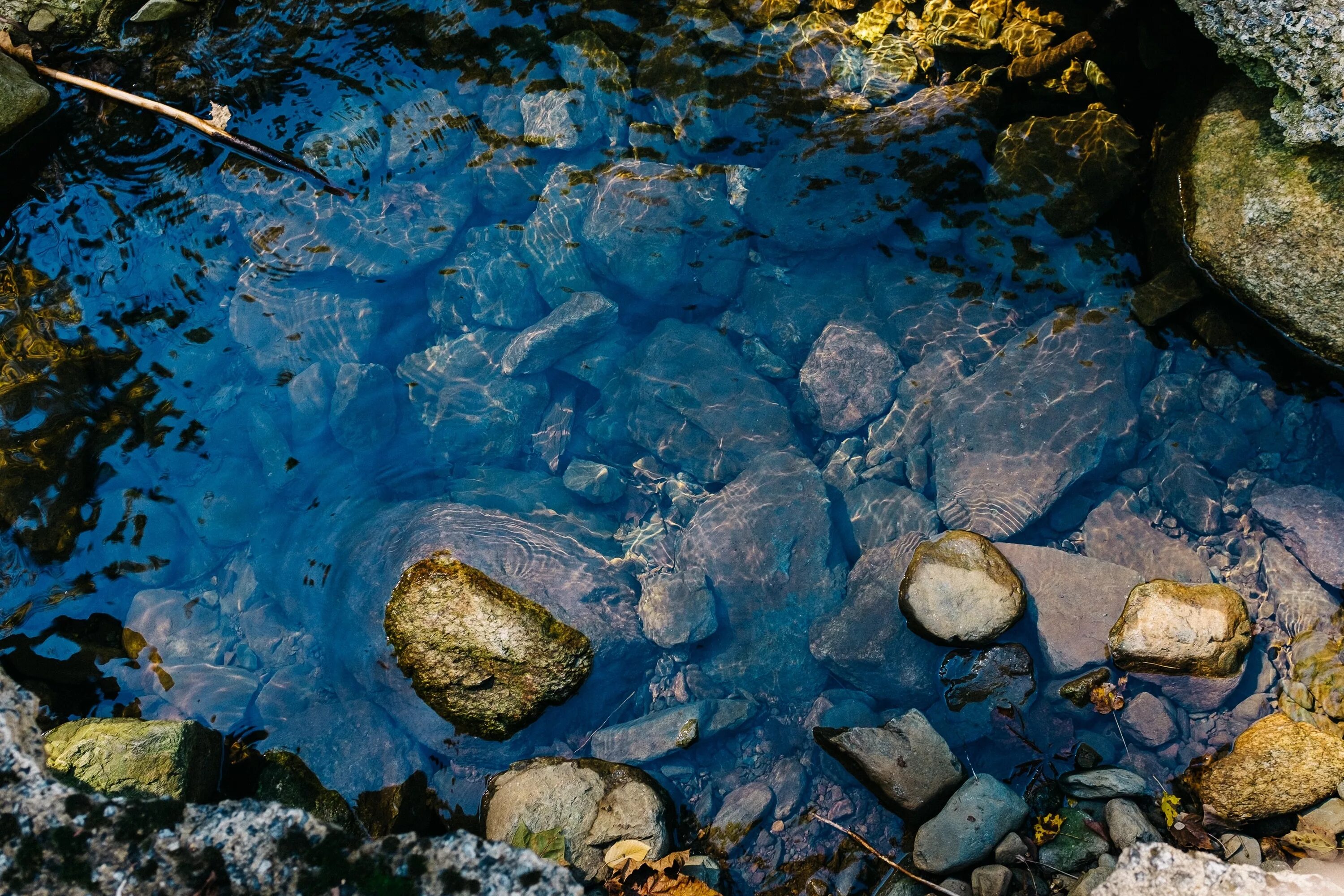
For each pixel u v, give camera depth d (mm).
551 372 1901
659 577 1771
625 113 1952
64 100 1983
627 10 1982
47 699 1690
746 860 1623
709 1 1977
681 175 1921
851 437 1841
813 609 1742
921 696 1688
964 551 1703
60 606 1755
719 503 1804
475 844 1450
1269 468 1745
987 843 1585
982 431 1787
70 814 1450
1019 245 1849
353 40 2000
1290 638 1668
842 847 1626
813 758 1677
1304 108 1672
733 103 1932
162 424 1841
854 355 1843
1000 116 1898
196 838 1447
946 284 1857
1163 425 1783
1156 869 1451
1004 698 1672
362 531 1795
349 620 1746
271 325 1885
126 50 1988
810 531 1769
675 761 1683
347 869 1438
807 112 1923
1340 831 1560
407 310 1918
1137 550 1736
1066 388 1788
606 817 1614
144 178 1956
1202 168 1766
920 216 1872
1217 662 1641
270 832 1451
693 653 1741
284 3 2010
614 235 1895
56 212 1942
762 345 1883
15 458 1781
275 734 1701
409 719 1698
